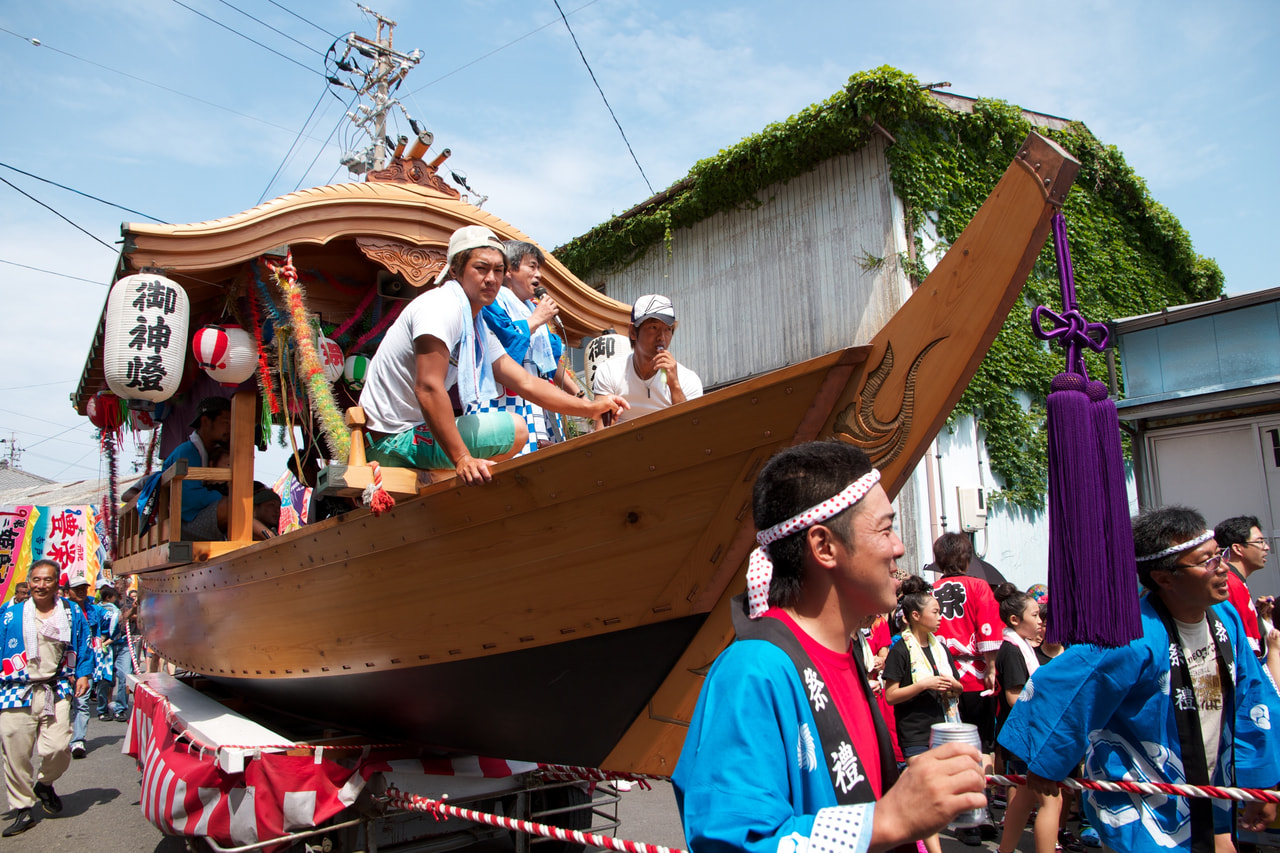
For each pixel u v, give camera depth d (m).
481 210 5.14
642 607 3.04
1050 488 2.34
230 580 4.94
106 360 4.38
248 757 3.75
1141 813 2.65
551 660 3.31
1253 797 2.39
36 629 6.12
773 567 1.73
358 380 5.47
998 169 11.60
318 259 5.42
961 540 6.00
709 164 12.45
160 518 5.65
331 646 4.13
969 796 1.32
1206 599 2.70
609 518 2.99
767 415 2.62
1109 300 12.86
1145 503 9.94
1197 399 9.46
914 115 10.77
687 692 3.09
